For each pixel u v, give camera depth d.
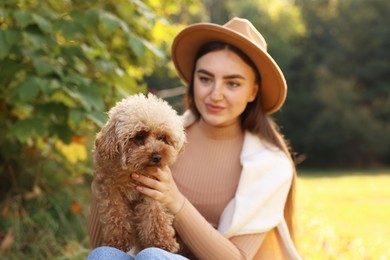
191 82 3.59
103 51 4.90
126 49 5.63
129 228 2.82
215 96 3.25
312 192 14.81
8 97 4.27
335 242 5.86
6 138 5.27
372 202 12.62
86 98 4.19
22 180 5.54
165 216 2.85
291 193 3.40
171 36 5.99
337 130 29.73
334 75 31.69
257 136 3.43
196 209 3.28
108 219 2.80
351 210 11.00
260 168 3.19
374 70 30.88
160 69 6.51
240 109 3.31
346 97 29.92
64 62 4.54
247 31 3.45
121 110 2.78
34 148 5.48
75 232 5.36
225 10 32.72
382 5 31.84
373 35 31.17
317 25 33.03
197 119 3.55
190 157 3.43
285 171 3.22
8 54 4.25
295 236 3.47
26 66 4.36
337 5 32.91
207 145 3.43
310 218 6.50
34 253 4.90
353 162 30.12
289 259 3.25
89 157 5.84
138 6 4.79
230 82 3.29
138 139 2.78
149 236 2.81
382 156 30.20
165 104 2.92
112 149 2.73
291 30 31.98
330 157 30.44
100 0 4.53
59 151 5.52
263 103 3.55
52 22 4.54
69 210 5.47
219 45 3.32
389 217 10.05
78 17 4.33
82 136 5.33
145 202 2.83
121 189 2.81
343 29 32.09
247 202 3.10
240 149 3.42
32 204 5.36
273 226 3.14
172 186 2.90
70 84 4.24
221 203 3.31
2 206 5.27
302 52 32.34
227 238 3.10
